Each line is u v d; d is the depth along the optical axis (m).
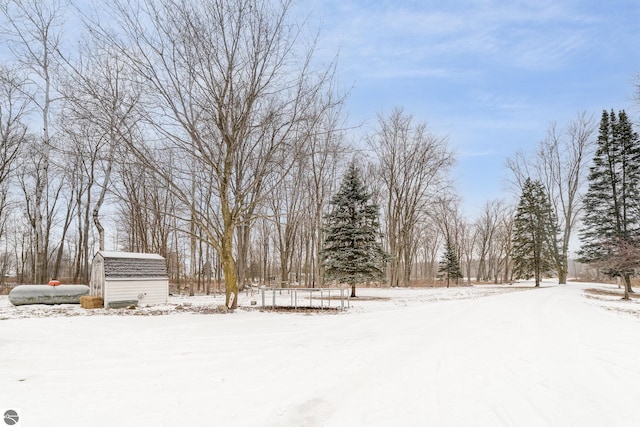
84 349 6.89
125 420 3.69
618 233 31.48
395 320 10.88
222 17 12.05
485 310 13.47
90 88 11.64
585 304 16.66
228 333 8.70
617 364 5.70
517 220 44.12
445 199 37.41
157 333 8.63
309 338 8.08
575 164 39.00
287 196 30.92
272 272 54.41
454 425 3.58
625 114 32.84
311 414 3.85
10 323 9.92
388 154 36.66
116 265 15.67
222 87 12.68
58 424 3.59
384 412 3.91
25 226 40.12
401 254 39.53
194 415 3.82
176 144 12.41
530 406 4.04
